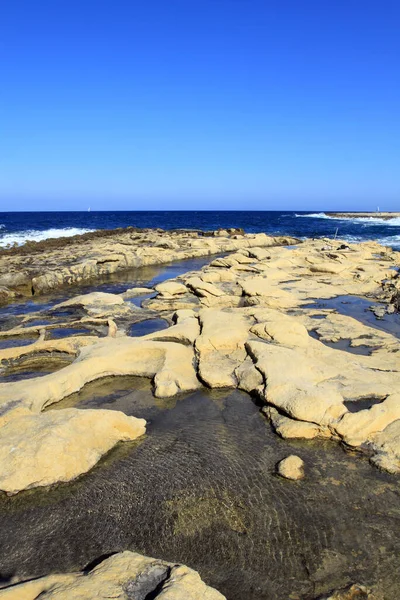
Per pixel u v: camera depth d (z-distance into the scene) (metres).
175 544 7.03
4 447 8.58
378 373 12.37
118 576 5.93
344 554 6.81
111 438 9.76
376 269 31.08
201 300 21.73
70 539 7.14
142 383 12.90
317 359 13.49
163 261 39.09
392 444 9.36
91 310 20.12
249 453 9.52
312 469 8.94
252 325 16.14
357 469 8.92
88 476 8.72
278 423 10.43
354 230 76.88
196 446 9.80
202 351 14.02
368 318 20.19
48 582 5.90
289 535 7.20
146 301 22.17
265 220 114.62
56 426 9.10
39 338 16.36
